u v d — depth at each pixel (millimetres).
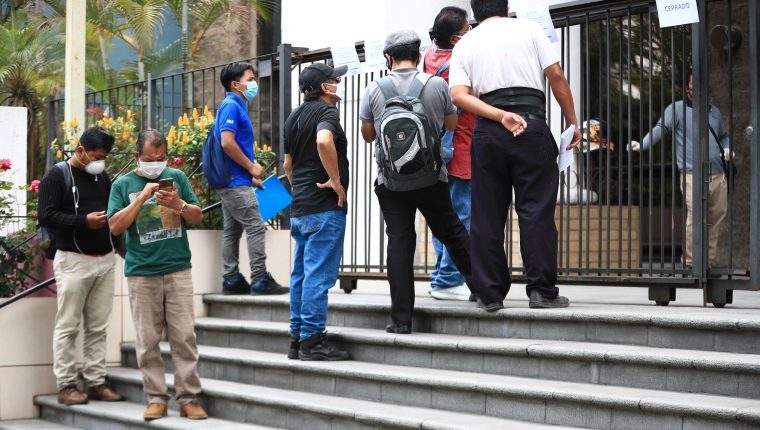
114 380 7258
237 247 7926
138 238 6141
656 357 4699
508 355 5312
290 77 8547
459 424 4805
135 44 21906
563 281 6492
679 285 5922
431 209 5977
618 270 6258
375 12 11172
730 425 4156
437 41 6551
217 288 8117
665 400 4367
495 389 4984
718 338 4852
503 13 5789
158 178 6230
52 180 6781
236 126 7648
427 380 5309
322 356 6098
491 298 5699
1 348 7324
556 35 6379
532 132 5535
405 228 6016
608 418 4566
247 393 6070
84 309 7133
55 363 7035
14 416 7348
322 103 6168
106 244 7027
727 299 6000
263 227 7809
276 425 5871
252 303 7578
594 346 5117
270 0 20375
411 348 5812
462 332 5898
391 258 5992
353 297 7367
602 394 4574
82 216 6754
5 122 10047
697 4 5852
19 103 21938
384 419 5113
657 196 9469
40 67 21906
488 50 5621
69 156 9805
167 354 7234
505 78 5590
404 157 5707
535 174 5566
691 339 4941
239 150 7633
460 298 6613
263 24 21078
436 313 6012
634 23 9312
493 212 5684
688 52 9070
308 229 6082
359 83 7973
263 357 6508
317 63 6305
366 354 6090
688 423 4293
